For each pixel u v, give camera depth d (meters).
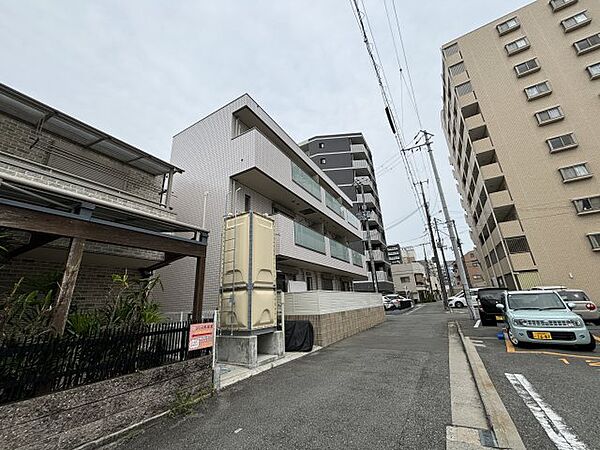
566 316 6.06
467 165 23.03
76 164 6.50
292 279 11.32
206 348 4.34
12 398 2.46
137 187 7.77
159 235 4.64
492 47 19.89
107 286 6.72
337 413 3.28
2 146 5.29
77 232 3.54
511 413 3.05
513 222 16.20
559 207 15.33
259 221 6.66
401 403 3.49
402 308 27.34
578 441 2.44
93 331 3.33
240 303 5.99
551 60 17.66
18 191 3.45
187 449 2.64
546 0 18.75
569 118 16.28
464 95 19.86
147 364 3.54
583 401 3.26
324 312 8.21
